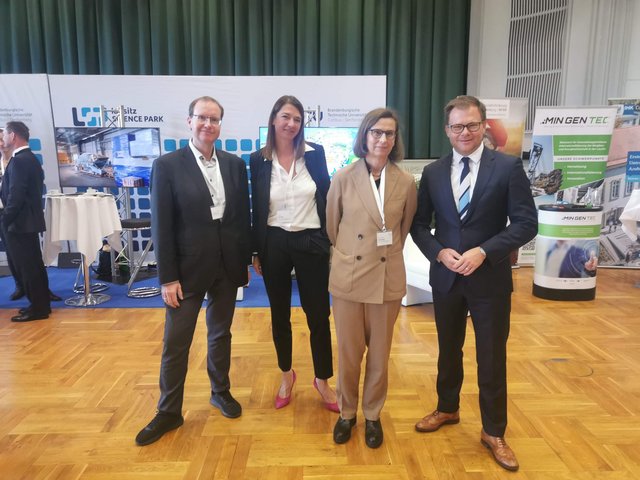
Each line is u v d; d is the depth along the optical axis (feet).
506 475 5.65
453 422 6.77
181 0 18.45
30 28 18.39
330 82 16.96
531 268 17.34
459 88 19.38
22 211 11.03
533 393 7.74
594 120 16.02
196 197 6.25
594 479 5.58
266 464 5.90
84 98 16.76
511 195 5.44
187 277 6.38
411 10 18.94
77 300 13.14
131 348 9.75
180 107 16.94
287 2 18.44
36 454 6.10
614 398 7.57
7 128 10.95
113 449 6.21
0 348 9.75
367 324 6.02
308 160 6.72
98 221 12.52
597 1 16.93
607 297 13.37
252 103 17.01
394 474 5.68
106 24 18.35
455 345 6.27
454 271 5.56
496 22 19.17
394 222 5.74
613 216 16.92
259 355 9.41
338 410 7.19
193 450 6.20
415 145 19.60
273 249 6.73
